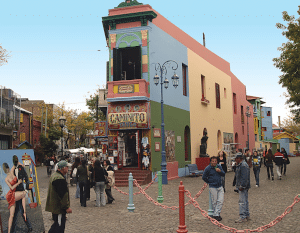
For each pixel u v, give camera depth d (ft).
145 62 67.92
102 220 31.55
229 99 120.78
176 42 81.71
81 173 39.58
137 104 66.59
